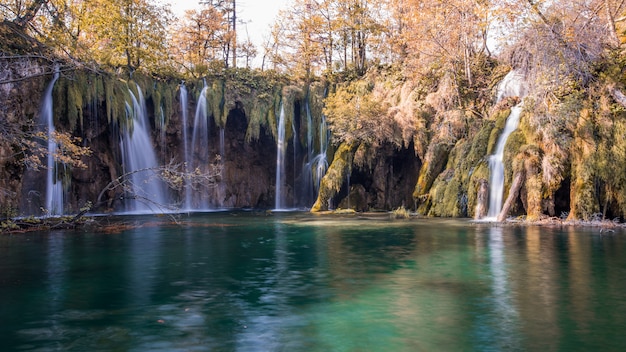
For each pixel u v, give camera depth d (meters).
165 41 41.78
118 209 33.69
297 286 11.22
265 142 40.50
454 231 21.27
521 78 29.94
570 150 23.56
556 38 24.53
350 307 9.50
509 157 25.31
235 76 39.88
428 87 34.72
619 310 9.14
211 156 39.31
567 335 7.82
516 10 26.92
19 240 18.86
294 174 39.59
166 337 7.83
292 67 47.84
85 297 10.30
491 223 24.19
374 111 33.94
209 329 8.23
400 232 21.22
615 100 23.47
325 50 47.62
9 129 22.14
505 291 10.62
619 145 22.55
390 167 35.19
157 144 36.09
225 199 40.09
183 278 12.08
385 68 40.00
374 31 44.97
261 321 8.66
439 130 31.42
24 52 27.38
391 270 12.95
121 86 32.81
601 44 25.42
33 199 28.67
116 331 8.12
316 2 47.25
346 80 41.72
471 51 36.66
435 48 34.16
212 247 17.05
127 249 16.64
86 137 31.45
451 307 9.46
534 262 13.85
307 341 7.65
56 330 8.16
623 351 7.13
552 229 21.22
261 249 16.61
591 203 22.58
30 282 11.62
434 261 14.17
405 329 8.18
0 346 7.41
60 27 29.30
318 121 39.12
